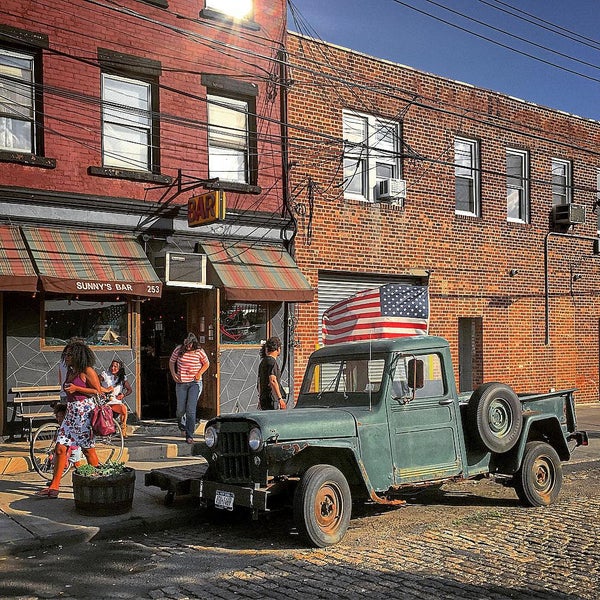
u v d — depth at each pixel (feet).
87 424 27.58
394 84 53.31
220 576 19.48
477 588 18.25
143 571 20.03
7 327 37.17
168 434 39.68
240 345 44.86
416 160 54.39
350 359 26.12
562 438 29.30
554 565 20.20
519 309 61.26
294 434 22.34
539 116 63.10
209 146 44.86
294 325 47.44
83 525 23.65
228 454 23.24
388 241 52.70
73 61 39.52
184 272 41.60
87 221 39.47
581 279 66.13
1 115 37.81
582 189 65.67
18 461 32.14
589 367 66.59
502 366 59.88
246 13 46.42
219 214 39.14
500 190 59.98
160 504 26.68
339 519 22.62
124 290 37.70
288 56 47.98
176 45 43.24
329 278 50.37
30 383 37.70
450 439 25.72
